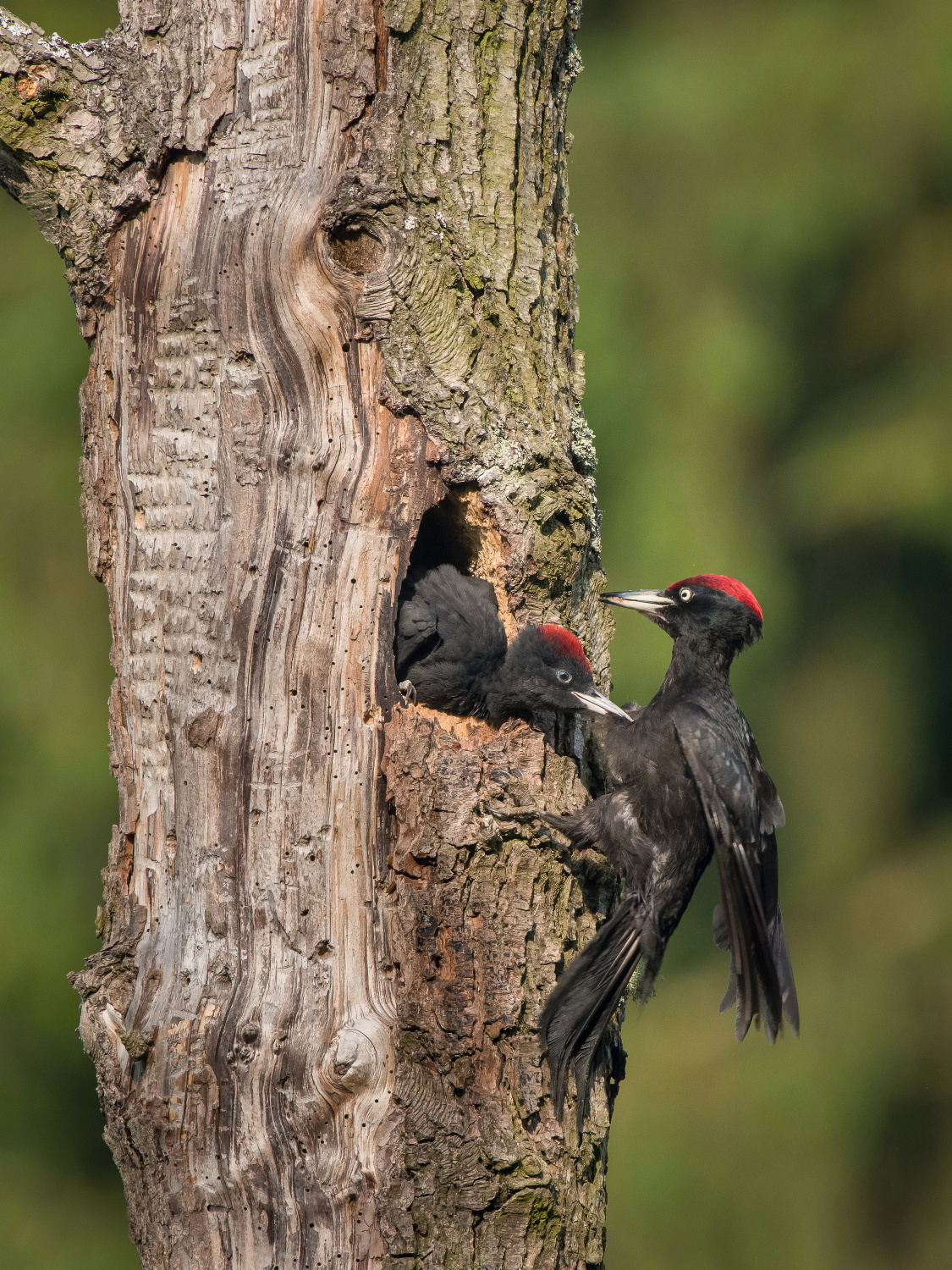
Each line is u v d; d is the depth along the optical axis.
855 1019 22.05
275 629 9.25
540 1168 8.89
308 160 9.41
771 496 22.69
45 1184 19.92
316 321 9.30
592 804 10.23
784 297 22.38
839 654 24.16
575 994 9.31
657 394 20.77
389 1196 8.70
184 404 9.52
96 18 20.69
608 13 22.95
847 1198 20.80
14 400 20.00
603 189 21.36
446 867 9.05
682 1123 21.28
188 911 9.34
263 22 9.45
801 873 23.95
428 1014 8.92
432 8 9.63
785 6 22.45
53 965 19.27
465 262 9.66
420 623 10.20
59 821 19.62
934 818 23.98
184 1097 9.05
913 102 21.70
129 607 9.78
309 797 9.13
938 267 22.19
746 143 21.72
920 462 21.86
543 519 9.93
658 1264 20.23
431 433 9.45
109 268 9.83
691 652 11.65
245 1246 8.91
